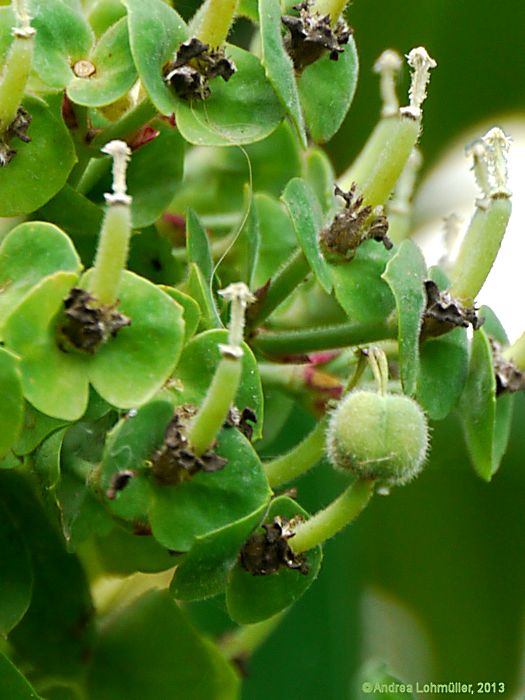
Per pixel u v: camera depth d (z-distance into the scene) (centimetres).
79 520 17
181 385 17
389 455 18
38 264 17
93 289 17
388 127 21
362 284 18
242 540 17
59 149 18
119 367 17
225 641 20
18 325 17
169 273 19
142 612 19
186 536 17
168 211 21
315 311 20
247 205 20
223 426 17
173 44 18
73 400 17
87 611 19
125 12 19
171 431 17
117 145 17
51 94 18
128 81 18
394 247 19
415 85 18
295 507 18
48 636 19
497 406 20
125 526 17
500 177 19
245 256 19
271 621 20
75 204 18
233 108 18
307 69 18
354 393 18
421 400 19
